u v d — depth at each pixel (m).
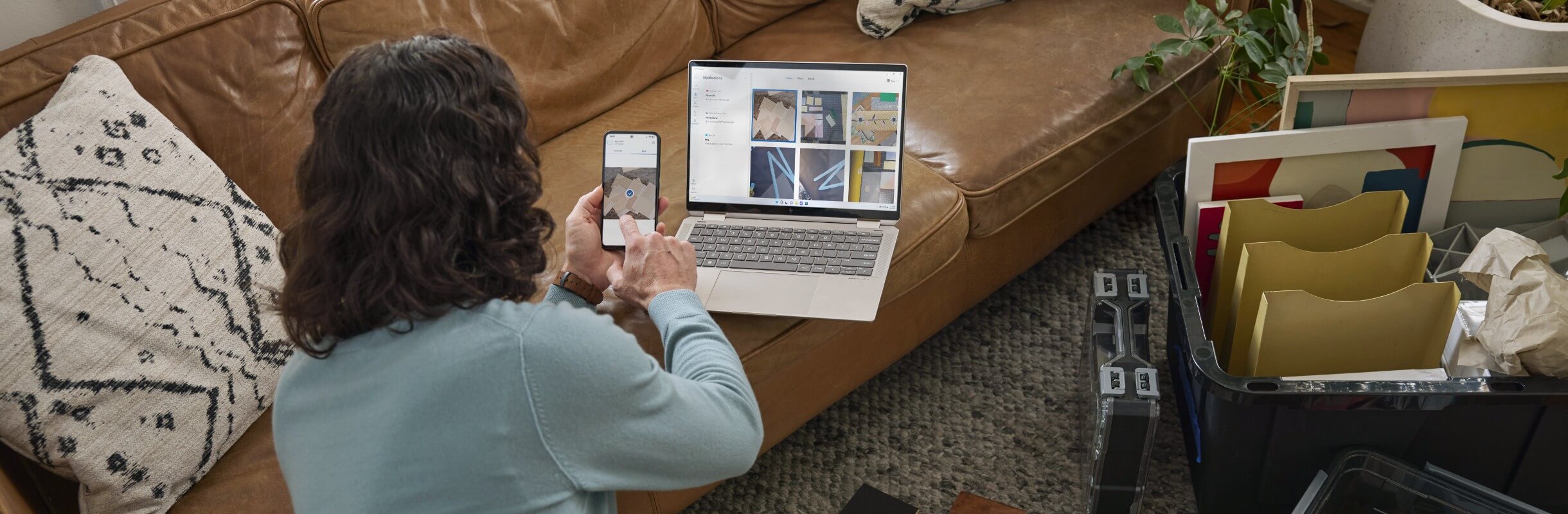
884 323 1.65
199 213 1.27
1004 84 1.81
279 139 1.50
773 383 1.50
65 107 1.24
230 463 1.22
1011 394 1.79
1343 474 1.40
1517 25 1.81
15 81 1.32
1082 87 1.79
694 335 0.97
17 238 1.11
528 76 1.72
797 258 1.41
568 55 1.77
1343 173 1.57
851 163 1.43
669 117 1.79
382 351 0.74
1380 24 2.12
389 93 0.70
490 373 0.72
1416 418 1.35
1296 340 1.40
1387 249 1.45
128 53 1.38
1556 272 1.53
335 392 0.75
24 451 1.09
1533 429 1.34
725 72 1.44
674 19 1.91
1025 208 1.73
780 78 1.42
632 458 0.78
